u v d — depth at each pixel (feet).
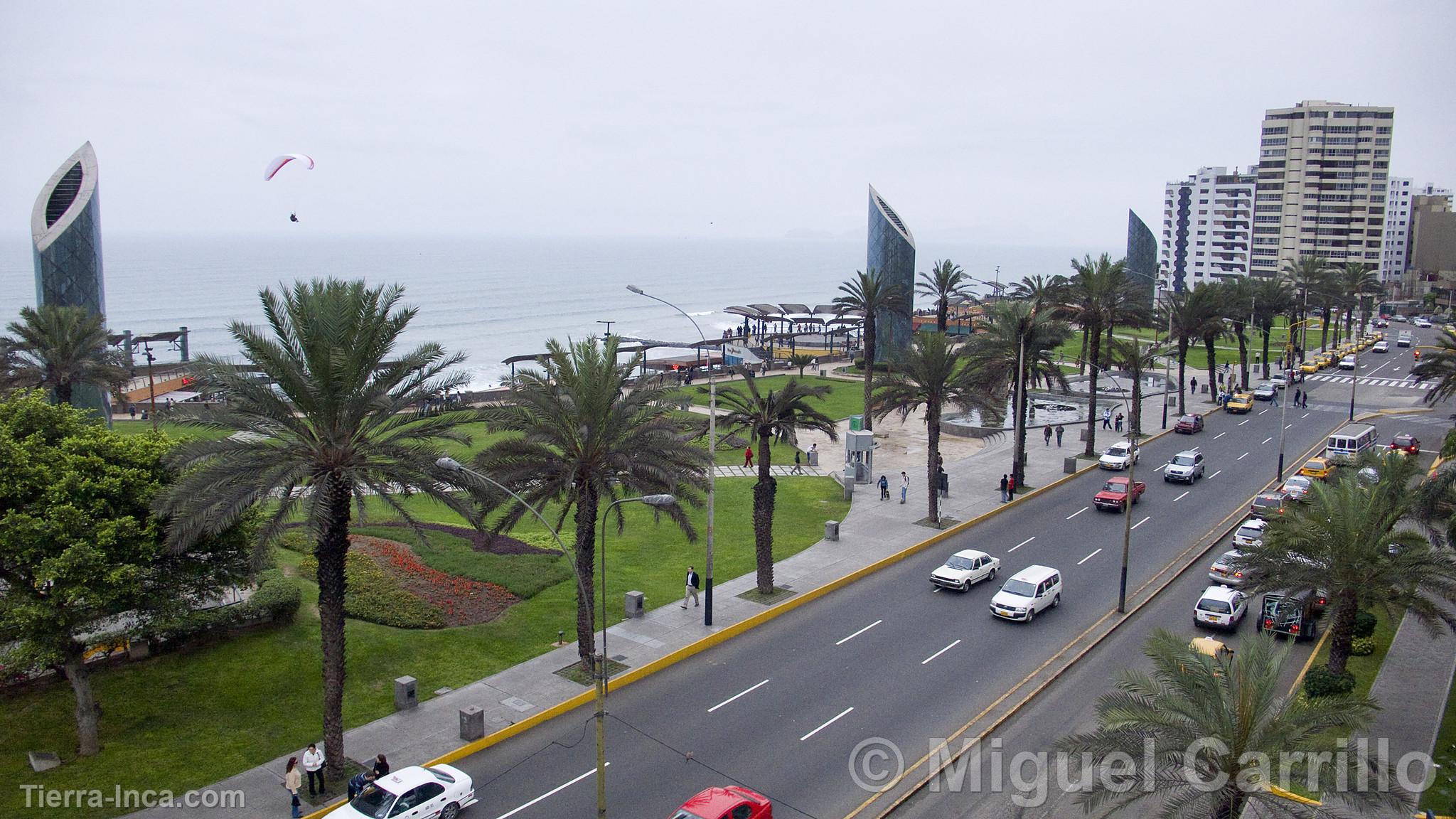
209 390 83.25
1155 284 314.76
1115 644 112.16
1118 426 244.01
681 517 104.22
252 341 79.82
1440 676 102.27
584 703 95.91
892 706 95.45
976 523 163.94
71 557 76.54
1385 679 101.60
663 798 78.28
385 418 86.99
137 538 83.35
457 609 115.14
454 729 89.25
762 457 125.39
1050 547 150.51
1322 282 365.20
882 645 111.55
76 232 226.79
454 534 142.41
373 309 84.84
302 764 81.35
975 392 160.66
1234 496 180.65
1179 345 259.19
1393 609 111.86
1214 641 105.09
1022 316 178.60
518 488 98.48
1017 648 110.11
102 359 177.37
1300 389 290.15
